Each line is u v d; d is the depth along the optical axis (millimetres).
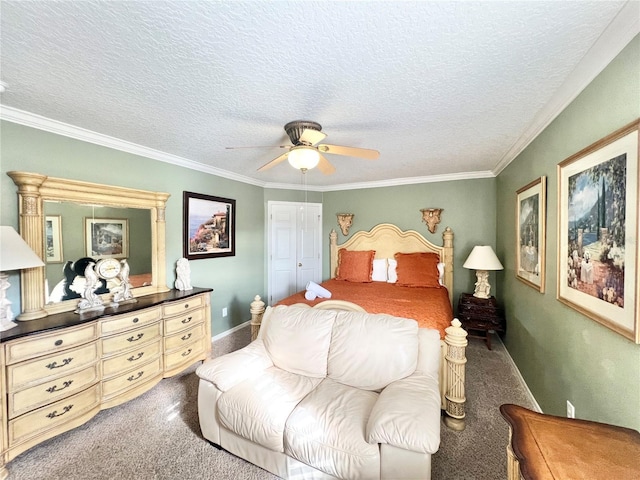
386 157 3037
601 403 1320
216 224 3605
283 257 4660
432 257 3756
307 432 1371
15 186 1901
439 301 2760
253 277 4320
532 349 2252
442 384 2012
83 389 1869
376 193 4445
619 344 1194
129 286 2424
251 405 1536
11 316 1760
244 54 1301
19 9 1019
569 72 1442
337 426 1367
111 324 2043
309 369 1860
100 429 1931
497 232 3617
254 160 3180
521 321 2568
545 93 1657
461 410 1897
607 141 1238
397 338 1726
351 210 4645
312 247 4832
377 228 4379
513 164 2838
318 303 2418
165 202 2830
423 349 1773
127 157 2596
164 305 2432
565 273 1651
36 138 2002
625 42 1139
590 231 1390
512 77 1491
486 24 1106
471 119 2031
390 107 1846
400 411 1312
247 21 1090
